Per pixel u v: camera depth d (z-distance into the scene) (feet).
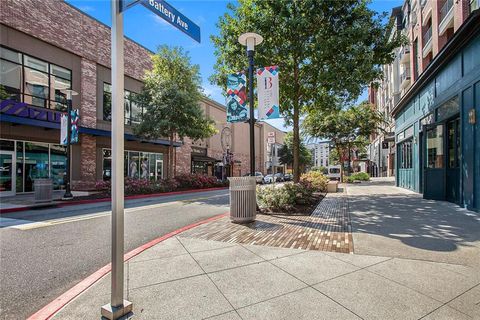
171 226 26.91
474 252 16.35
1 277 14.90
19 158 56.03
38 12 58.85
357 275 13.33
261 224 24.26
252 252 16.78
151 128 65.87
